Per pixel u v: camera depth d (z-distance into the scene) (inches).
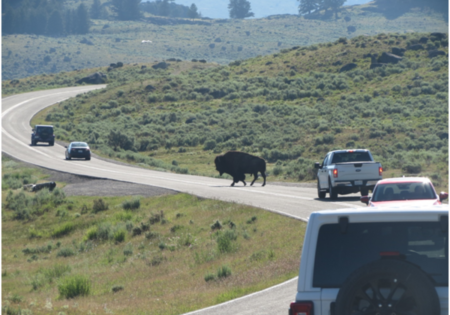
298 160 6063.0
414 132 7185.0
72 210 3732.8
